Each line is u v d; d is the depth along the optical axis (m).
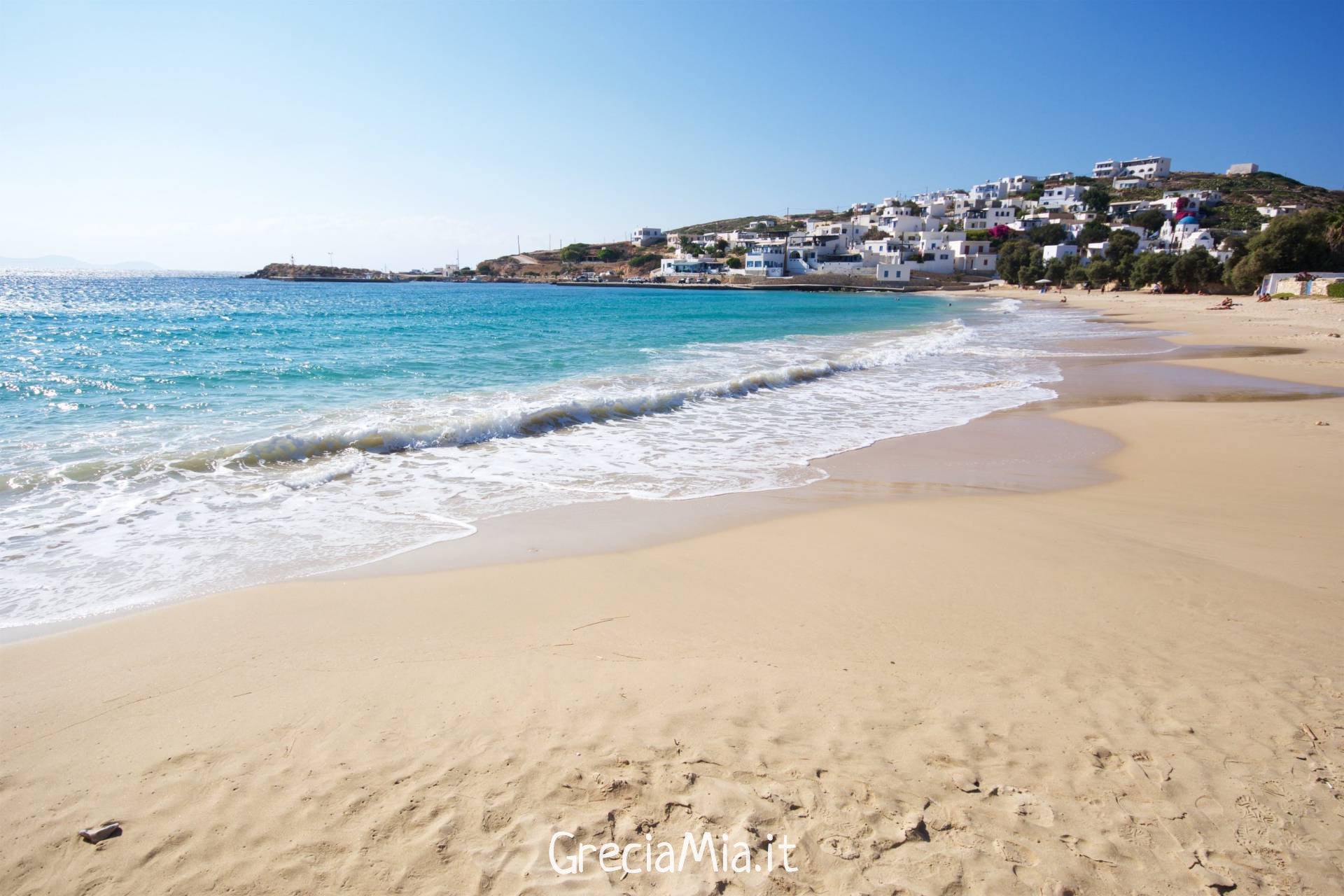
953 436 11.86
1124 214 125.19
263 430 10.73
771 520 7.35
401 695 3.82
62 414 11.75
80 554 6.20
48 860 2.70
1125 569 5.83
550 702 3.74
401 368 18.50
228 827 2.87
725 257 142.50
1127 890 2.58
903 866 2.68
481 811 2.95
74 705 3.74
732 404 14.59
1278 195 138.00
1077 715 3.64
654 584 5.53
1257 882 2.60
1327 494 8.29
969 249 112.69
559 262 173.25
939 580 5.62
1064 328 37.19
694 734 3.45
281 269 176.12
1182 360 22.77
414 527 7.06
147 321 38.69
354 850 2.76
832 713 3.65
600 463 9.79
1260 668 4.14
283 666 4.17
